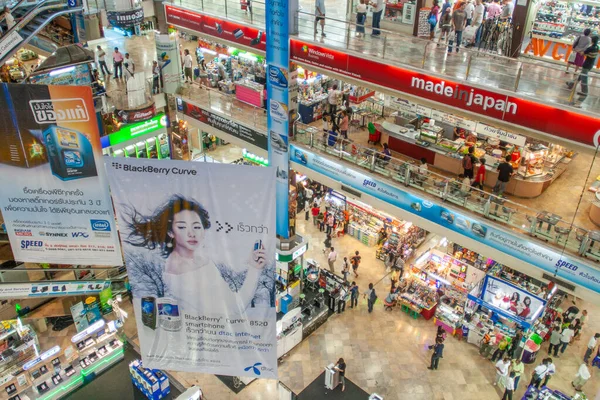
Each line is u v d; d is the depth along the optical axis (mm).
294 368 13891
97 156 6539
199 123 18188
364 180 13672
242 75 20766
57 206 6781
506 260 11391
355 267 17203
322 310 15320
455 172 14117
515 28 12930
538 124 10055
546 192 13141
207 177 5082
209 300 5672
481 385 13445
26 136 6332
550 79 11016
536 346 13883
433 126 14641
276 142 15172
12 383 12148
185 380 13555
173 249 5418
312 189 20906
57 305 15227
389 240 17703
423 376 13688
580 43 9664
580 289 10289
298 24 14039
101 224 6934
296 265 15484
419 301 15578
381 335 15055
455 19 12562
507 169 12250
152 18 21891
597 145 9398
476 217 11602
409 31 14883
